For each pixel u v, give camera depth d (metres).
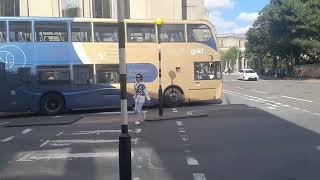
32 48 24.19
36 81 24.22
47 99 24.42
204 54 27.41
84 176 9.82
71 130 17.70
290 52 76.56
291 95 34.75
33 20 24.22
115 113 24.59
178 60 26.84
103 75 25.28
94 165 10.96
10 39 23.95
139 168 10.40
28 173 10.28
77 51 24.84
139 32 26.06
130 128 17.45
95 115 23.69
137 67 25.92
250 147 12.78
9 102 23.91
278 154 11.70
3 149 13.73
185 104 28.12
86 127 18.53
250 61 132.50
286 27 70.12
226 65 157.38
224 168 10.22
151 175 9.69
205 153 12.09
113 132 16.80
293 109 23.52
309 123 17.81
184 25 27.02
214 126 17.55
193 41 27.23
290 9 69.19
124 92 7.85
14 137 16.27
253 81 67.31
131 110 25.83
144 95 20.31
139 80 20.30
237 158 11.32
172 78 26.67
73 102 24.80
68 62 24.69
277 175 9.46
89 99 25.06
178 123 18.78
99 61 25.17
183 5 46.88
